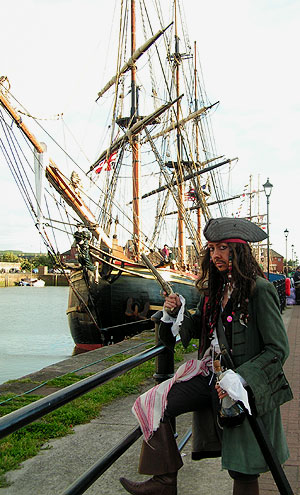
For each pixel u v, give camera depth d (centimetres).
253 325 248
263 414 230
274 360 238
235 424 237
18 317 4122
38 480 385
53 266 1719
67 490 213
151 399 265
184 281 2036
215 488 356
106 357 962
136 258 2245
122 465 412
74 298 1889
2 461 414
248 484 246
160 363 330
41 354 1944
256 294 248
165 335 296
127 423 543
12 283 14650
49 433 498
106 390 679
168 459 260
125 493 356
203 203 3750
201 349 275
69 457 436
